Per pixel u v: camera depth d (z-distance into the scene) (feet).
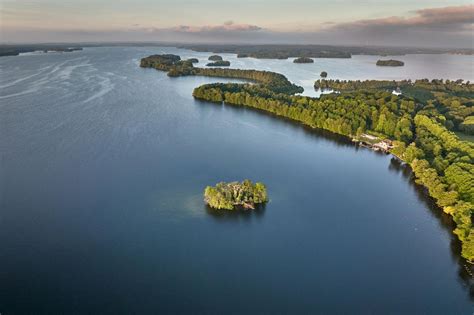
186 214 525.75
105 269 420.77
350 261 444.96
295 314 369.71
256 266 432.66
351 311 375.25
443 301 389.60
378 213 544.21
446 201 536.42
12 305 370.32
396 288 404.77
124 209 532.32
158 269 423.23
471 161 623.77
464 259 448.24
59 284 398.21
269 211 542.16
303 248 465.06
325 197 586.45
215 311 370.94
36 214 515.91
